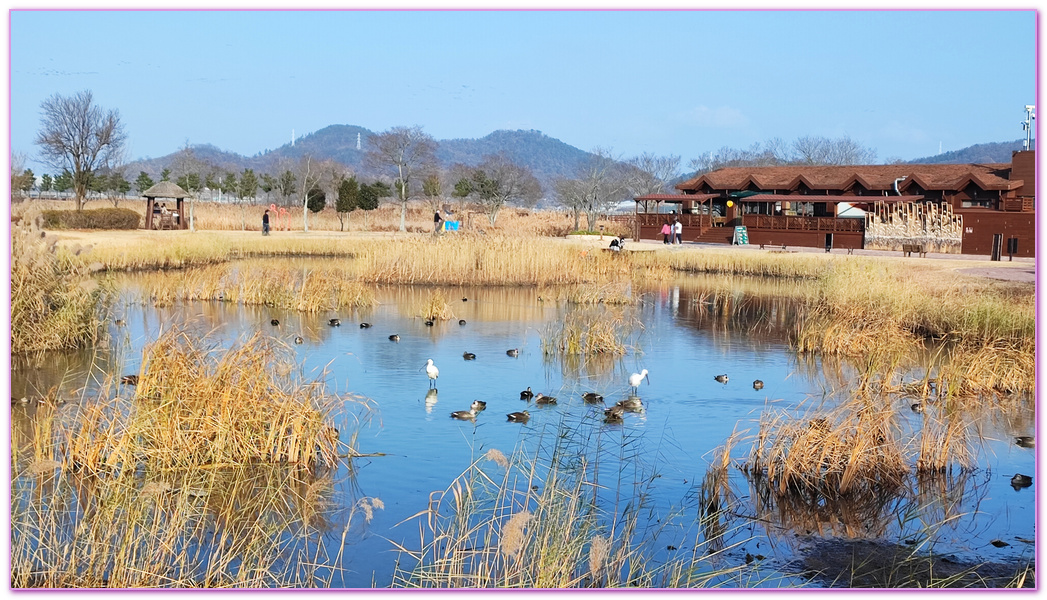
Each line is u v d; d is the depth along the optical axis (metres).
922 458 11.73
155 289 29.06
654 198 58.84
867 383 15.65
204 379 11.84
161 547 8.61
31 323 17.48
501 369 17.86
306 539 9.43
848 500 10.76
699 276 38.38
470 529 9.53
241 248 46.28
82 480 10.46
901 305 22.56
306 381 13.59
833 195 52.84
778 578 8.61
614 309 27.45
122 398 11.78
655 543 9.44
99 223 53.62
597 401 15.14
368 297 28.30
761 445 11.58
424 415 14.15
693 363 18.84
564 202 80.44
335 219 79.19
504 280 33.97
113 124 60.75
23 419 12.81
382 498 10.55
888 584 8.52
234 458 11.48
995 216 43.78
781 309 27.78
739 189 55.88
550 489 9.48
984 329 20.20
